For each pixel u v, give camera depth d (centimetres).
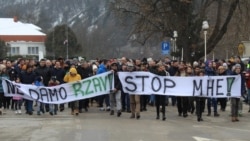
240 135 1314
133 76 1692
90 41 10100
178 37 3706
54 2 13325
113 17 4066
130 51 8406
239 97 1661
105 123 1513
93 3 10562
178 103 1769
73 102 1778
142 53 7444
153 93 1683
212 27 4294
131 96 1684
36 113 1838
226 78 1678
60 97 1761
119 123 1518
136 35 3962
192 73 1734
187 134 1307
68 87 1761
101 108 1992
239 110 1780
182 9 3625
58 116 1720
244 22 3772
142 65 1898
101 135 1258
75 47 9719
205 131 1377
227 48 6047
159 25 3738
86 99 1906
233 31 4831
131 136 1246
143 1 3678
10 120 1584
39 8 13762
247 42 3309
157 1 3606
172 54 3900
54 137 1223
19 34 10462
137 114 1656
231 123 1584
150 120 1620
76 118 1656
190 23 3678
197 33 3709
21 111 1911
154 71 1711
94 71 2188
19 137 1226
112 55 9025
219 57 7638
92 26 10506
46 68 1877
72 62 2228
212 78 1684
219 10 3638
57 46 9712
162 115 1719
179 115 1783
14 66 2059
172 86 1697
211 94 1684
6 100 1980
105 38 9419
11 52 10181
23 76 1788
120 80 1697
